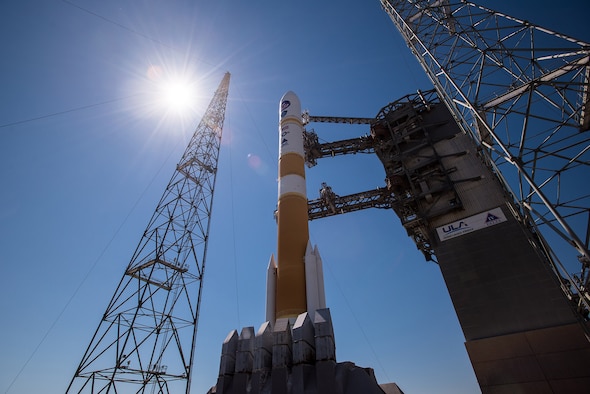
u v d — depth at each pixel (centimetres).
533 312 2231
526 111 1728
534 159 1650
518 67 2009
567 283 2283
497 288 2425
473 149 3156
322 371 1485
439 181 3131
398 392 2008
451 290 2588
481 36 2228
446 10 2720
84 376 3072
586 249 1296
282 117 3020
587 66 1653
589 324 2064
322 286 2078
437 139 3428
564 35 1755
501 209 2712
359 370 1555
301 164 2678
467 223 2802
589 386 1894
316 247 2259
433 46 2655
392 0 3288
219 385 1641
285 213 2369
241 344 1717
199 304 4028
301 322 1650
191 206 4644
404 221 3150
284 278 2106
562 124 1694
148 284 3756
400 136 3656
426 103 3728
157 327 3612
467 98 2003
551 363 2033
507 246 2544
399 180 3328
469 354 2288
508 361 2145
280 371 1542
